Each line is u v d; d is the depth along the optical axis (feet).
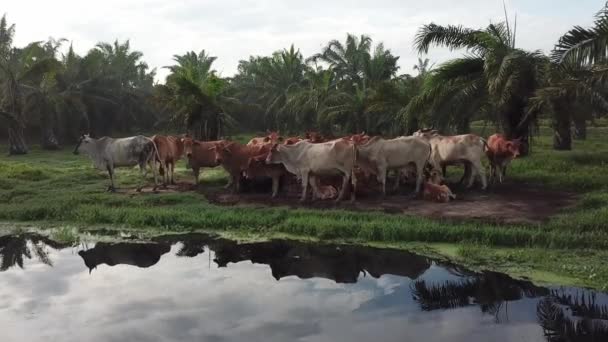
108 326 17.84
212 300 20.47
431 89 49.55
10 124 89.10
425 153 37.09
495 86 44.04
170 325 17.87
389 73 110.42
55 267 25.63
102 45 142.92
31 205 37.58
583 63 32.89
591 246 25.02
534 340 16.29
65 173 54.13
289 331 17.28
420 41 49.39
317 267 24.98
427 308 19.29
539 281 21.53
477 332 17.01
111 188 43.19
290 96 117.08
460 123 51.83
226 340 16.60
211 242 29.84
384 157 37.14
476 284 21.75
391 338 16.62
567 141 64.80
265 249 28.19
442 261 25.18
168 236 31.24
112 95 126.00
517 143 39.63
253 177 40.14
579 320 17.72
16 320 18.47
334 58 114.42
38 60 94.73
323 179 40.04
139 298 20.74
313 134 48.88
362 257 26.23
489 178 41.63
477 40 47.98
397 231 28.45
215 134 80.07
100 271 24.80
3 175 49.70
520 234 26.48
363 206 34.96
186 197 39.60
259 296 20.93
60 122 108.78
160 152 44.24
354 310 19.22
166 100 83.56
